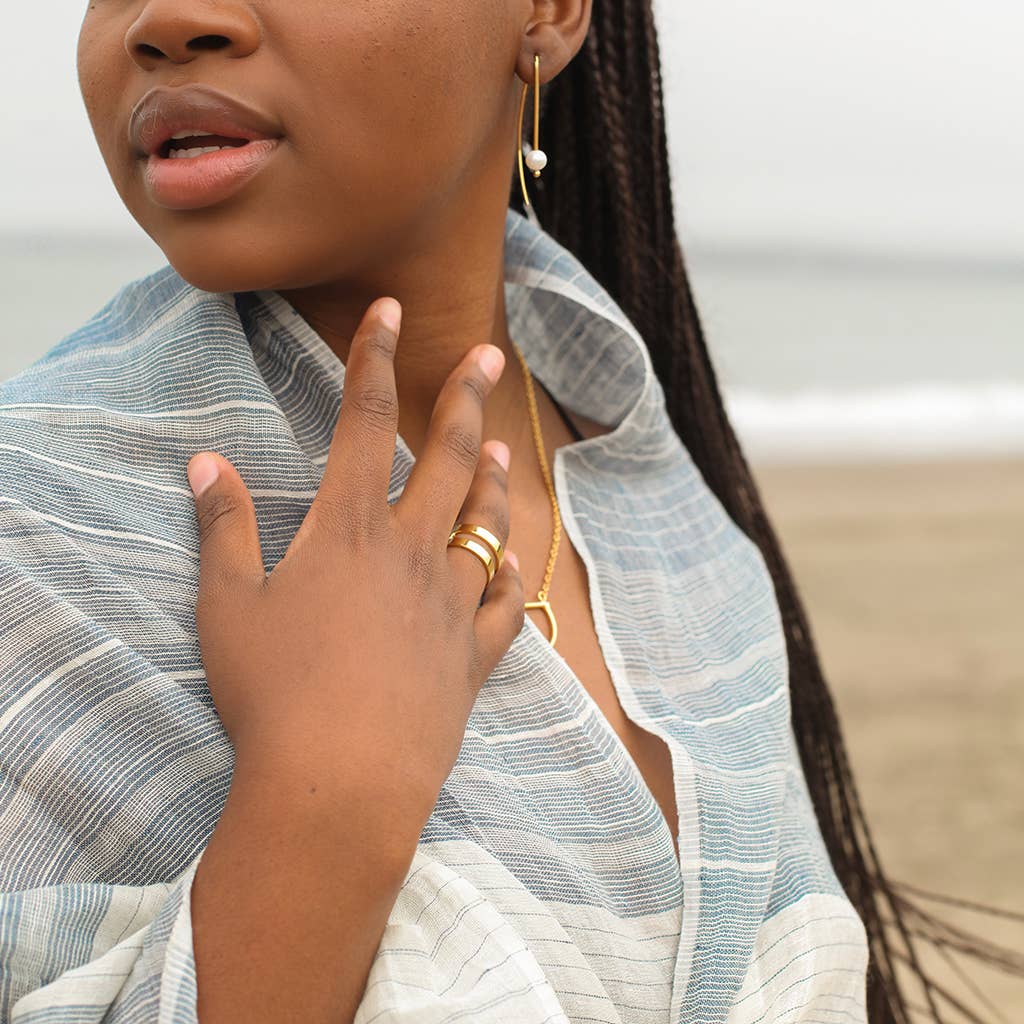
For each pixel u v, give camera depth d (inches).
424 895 35.8
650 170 63.8
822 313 983.0
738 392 641.0
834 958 46.9
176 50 36.4
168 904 31.9
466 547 39.2
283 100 36.9
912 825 191.2
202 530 37.9
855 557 337.7
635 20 61.3
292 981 31.1
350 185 38.3
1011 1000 142.8
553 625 47.0
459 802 38.6
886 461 476.1
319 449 42.5
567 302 55.6
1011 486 437.1
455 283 46.0
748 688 52.4
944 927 70.4
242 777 32.5
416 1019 32.4
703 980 41.3
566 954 37.7
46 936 31.9
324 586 35.2
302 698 33.2
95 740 34.0
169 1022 29.8
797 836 50.8
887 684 247.3
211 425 39.7
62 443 37.5
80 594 35.4
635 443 54.7
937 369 741.9
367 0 37.4
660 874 41.8
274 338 43.2
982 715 233.6
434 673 35.1
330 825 31.8
